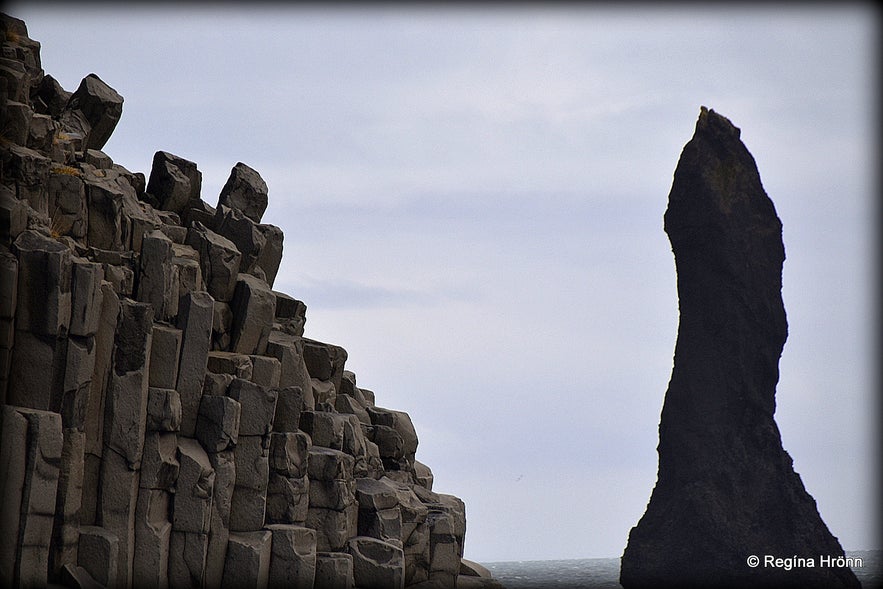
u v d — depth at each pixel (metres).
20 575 96.25
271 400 117.94
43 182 113.31
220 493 112.88
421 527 138.00
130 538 106.56
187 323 113.62
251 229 136.25
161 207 137.50
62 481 102.38
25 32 136.00
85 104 136.62
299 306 142.12
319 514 125.31
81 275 103.62
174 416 109.88
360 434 138.75
